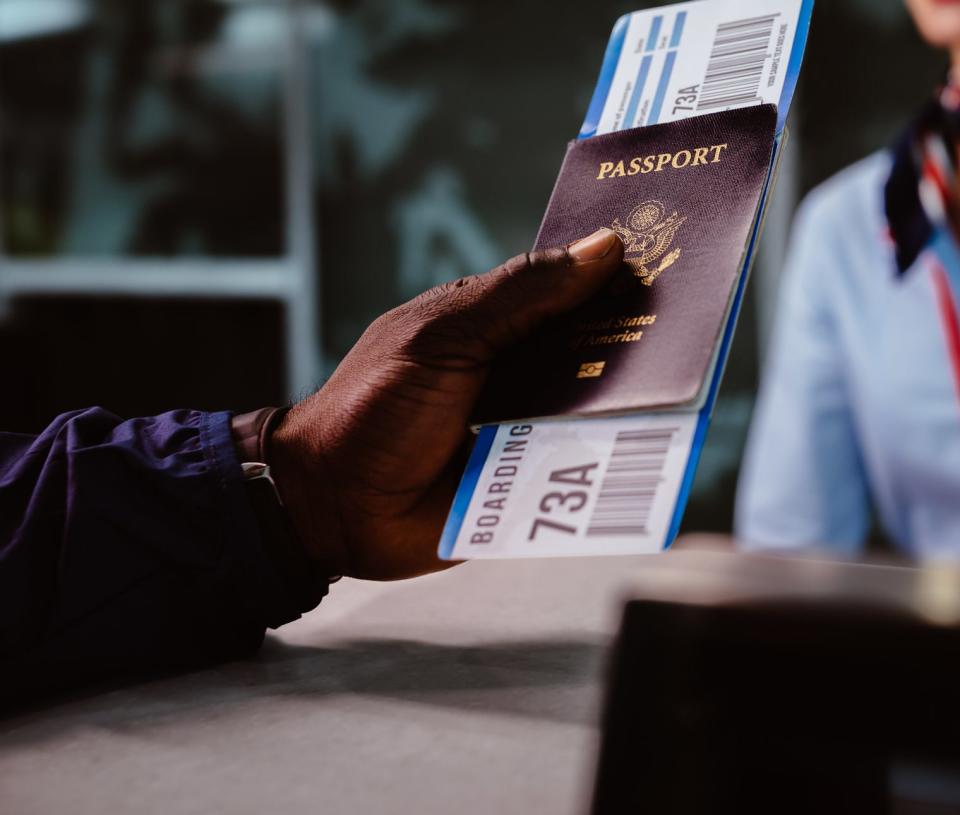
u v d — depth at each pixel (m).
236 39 2.51
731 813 0.16
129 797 0.33
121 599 0.45
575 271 0.44
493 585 0.63
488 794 0.32
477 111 2.37
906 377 1.72
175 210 2.60
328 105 2.47
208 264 2.59
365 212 2.47
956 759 0.14
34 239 2.69
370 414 0.47
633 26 0.53
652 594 0.17
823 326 1.80
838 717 0.15
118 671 0.46
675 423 0.40
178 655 0.47
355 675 0.46
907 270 1.72
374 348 0.48
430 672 0.46
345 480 0.48
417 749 0.36
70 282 2.67
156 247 2.62
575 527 0.40
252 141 2.53
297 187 2.50
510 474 0.43
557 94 2.32
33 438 0.51
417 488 0.49
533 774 0.34
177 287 2.62
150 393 2.65
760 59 0.49
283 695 0.44
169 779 0.35
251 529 0.47
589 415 0.42
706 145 0.47
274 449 0.49
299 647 0.51
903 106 2.01
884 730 0.15
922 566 0.39
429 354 0.46
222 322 2.60
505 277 0.45
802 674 0.15
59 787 0.34
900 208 1.74
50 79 2.63
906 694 0.15
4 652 0.43
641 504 0.39
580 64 2.30
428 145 2.41
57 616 0.44
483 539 0.41
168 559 0.46
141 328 2.65
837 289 1.79
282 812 0.31
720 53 0.50
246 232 2.56
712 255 0.43
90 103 2.61
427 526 0.50
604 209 0.48
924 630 0.15
